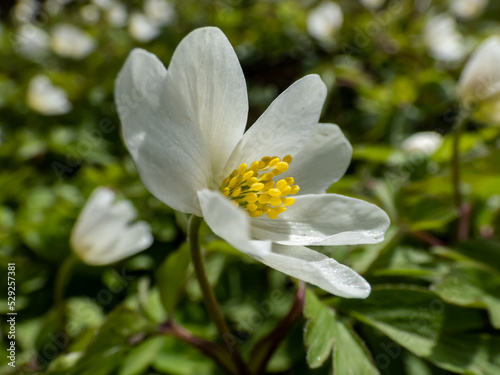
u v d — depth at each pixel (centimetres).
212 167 11
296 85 11
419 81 25
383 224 11
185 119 10
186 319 15
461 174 16
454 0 37
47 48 36
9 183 21
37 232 17
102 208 14
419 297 12
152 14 38
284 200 11
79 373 12
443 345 12
